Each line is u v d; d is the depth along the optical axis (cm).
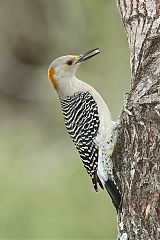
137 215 809
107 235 1401
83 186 1525
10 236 1407
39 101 2122
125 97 855
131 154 823
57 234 1395
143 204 803
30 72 2231
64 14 2145
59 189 1517
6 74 2238
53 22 2219
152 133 800
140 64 848
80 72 1919
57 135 1939
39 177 1591
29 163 1670
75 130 1024
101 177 946
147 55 839
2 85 2214
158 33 837
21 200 1486
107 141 945
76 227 1408
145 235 803
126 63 1898
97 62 1933
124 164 843
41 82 2159
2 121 2095
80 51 2105
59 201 1482
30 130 1950
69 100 1049
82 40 2095
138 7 852
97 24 2027
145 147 805
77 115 1024
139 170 809
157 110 796
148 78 819
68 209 1455
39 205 1474
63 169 1612
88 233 1402
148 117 803
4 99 2191
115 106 1789
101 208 1452
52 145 1866
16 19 2291
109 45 1953
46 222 1422
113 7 2009
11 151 1730
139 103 809
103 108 1002
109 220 1425
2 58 2261
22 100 2170
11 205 1470
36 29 2258
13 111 2148
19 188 1530
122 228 835
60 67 1062
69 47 2150
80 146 1012
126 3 867
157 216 792
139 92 818
